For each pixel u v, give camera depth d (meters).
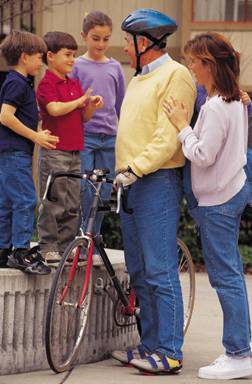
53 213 7.89
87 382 7.07
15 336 7.34
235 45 16.78
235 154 7.25
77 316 7.63
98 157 9.05
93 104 8.07
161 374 7.41
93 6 17.05
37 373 7.40
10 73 7.46
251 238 15.30
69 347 7.59
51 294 7.14
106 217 14.62
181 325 7.46
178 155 7.41
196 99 7.63
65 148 7.99
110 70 9.02
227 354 7.35
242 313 7.32
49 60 8.00
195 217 7.54
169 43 17.02
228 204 7.28
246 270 14.29
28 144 7.45
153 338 7.70
